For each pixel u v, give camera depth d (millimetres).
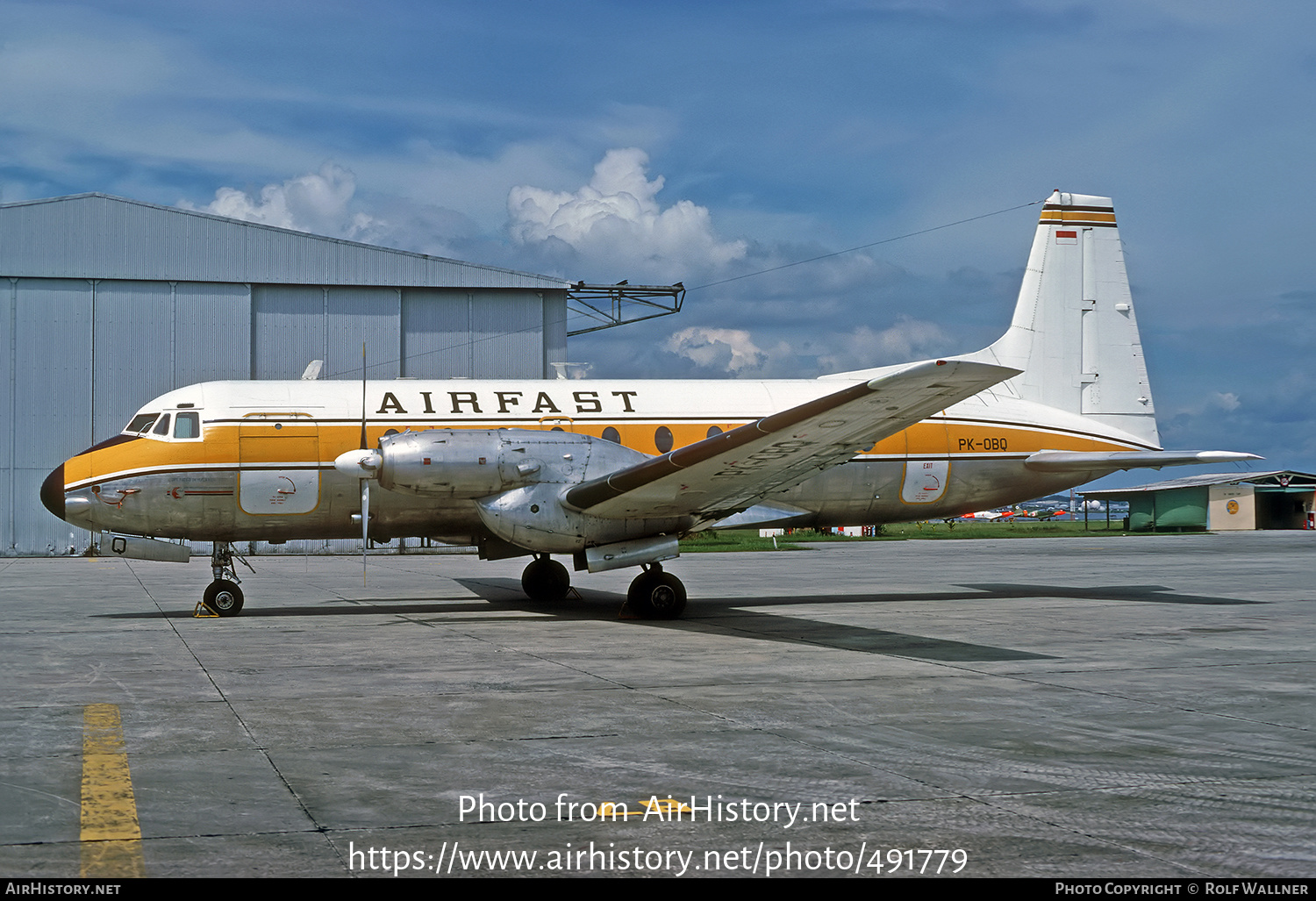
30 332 31422
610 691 8367
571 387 15938
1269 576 22312
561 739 6664
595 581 21375
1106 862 4438
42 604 16422
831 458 12953
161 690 8422
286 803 5234
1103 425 17781
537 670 9469
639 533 13820
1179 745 6520
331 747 6441
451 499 13867
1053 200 18000
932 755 6234
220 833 4754
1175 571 24109
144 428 14766
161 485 14422
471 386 15680
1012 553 33688
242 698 8070
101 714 7453
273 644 11359
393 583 20594
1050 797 5371
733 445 11609
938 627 12867
